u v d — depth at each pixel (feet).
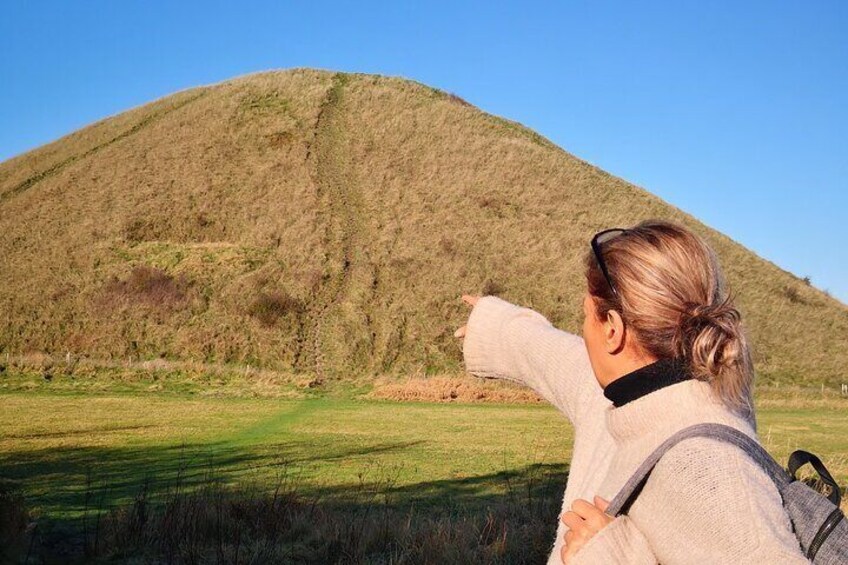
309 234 146.30
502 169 183.32
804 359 128.77
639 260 4.27
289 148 181.06
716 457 3.65
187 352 110.93
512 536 21.75
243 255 138.00
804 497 3.82
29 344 110.01
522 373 6.56
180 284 125.90
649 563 3.81
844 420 80.94
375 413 76.13
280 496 26.76
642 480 3.88
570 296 135.03
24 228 145.38
